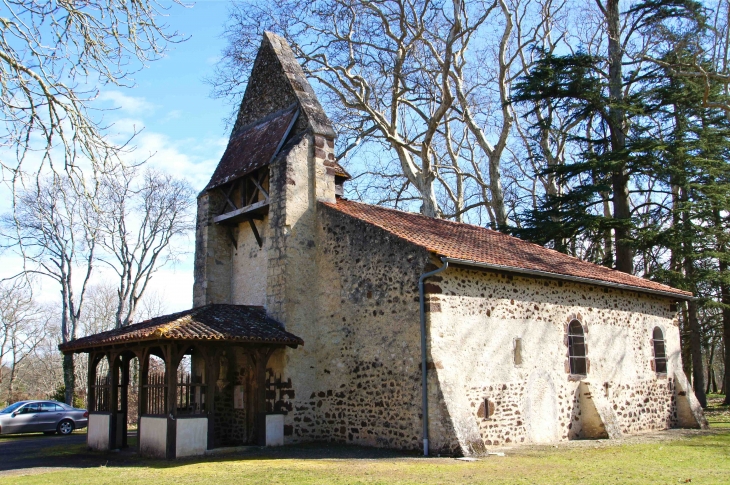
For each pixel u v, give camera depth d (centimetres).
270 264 1556
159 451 1266
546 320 1518
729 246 2317
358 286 1448
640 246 2264
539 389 1459
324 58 2431
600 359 1644
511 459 1152
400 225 1545
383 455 1223
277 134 1702
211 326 1352
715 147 2378
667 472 999
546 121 2508
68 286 3020
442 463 1102
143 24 761
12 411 2158
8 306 4028
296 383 1473
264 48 1906
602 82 2402
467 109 2488
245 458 1227
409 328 1309
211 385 1315
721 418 2145
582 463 1101
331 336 1495
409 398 1287
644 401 1761
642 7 2419
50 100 732
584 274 1612
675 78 2380
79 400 3083
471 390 1308
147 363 1364
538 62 2470
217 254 1770
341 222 1524
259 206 1622
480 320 1362
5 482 1005
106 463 1235
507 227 2494
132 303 3180
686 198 2362
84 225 784
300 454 1273
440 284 1305
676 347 1955
